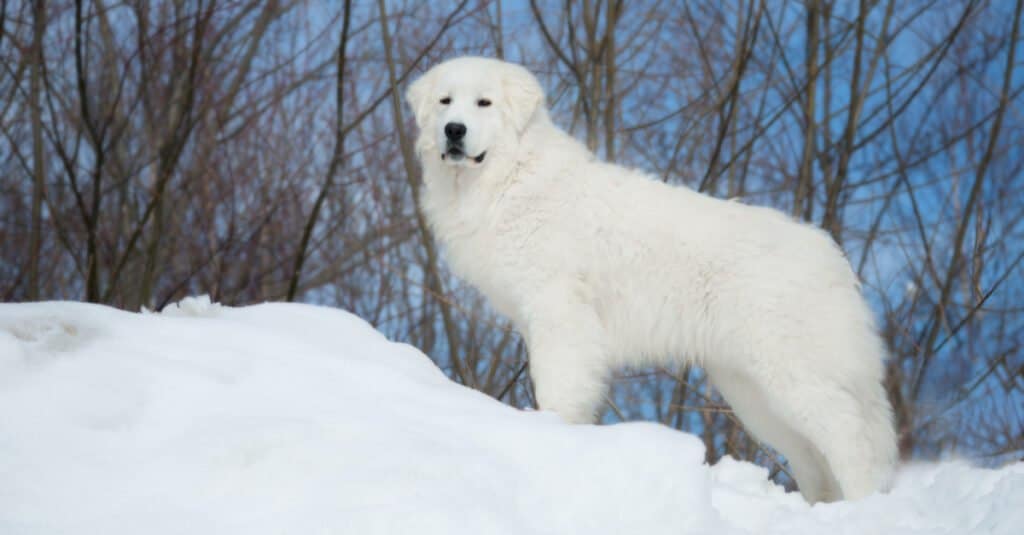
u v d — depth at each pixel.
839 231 11.70
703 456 3.74
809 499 6.05
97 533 3.02
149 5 12.97
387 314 15.81
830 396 5.61
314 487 3.30
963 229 11.26
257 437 3.46
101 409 3.55
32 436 3.36
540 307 5.96
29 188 14.98
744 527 4.05
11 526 2.97
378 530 3.13
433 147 6.27
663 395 13.35
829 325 5.69
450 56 12.48
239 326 4.41
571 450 3.74
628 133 12.97
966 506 4.06
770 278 5.71
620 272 5.99
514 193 6.02
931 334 10.59
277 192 14.88
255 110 15.06
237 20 13.95
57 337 3.90
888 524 4.11
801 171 11.73
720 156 13.59
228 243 12.80
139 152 14.48
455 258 6.34
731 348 5.80
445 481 3.38
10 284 14.12
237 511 3.20
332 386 4.04
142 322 4.24
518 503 3.43
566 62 11.51
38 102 11.95
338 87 11.24
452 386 4.47
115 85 14.89
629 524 3.48
